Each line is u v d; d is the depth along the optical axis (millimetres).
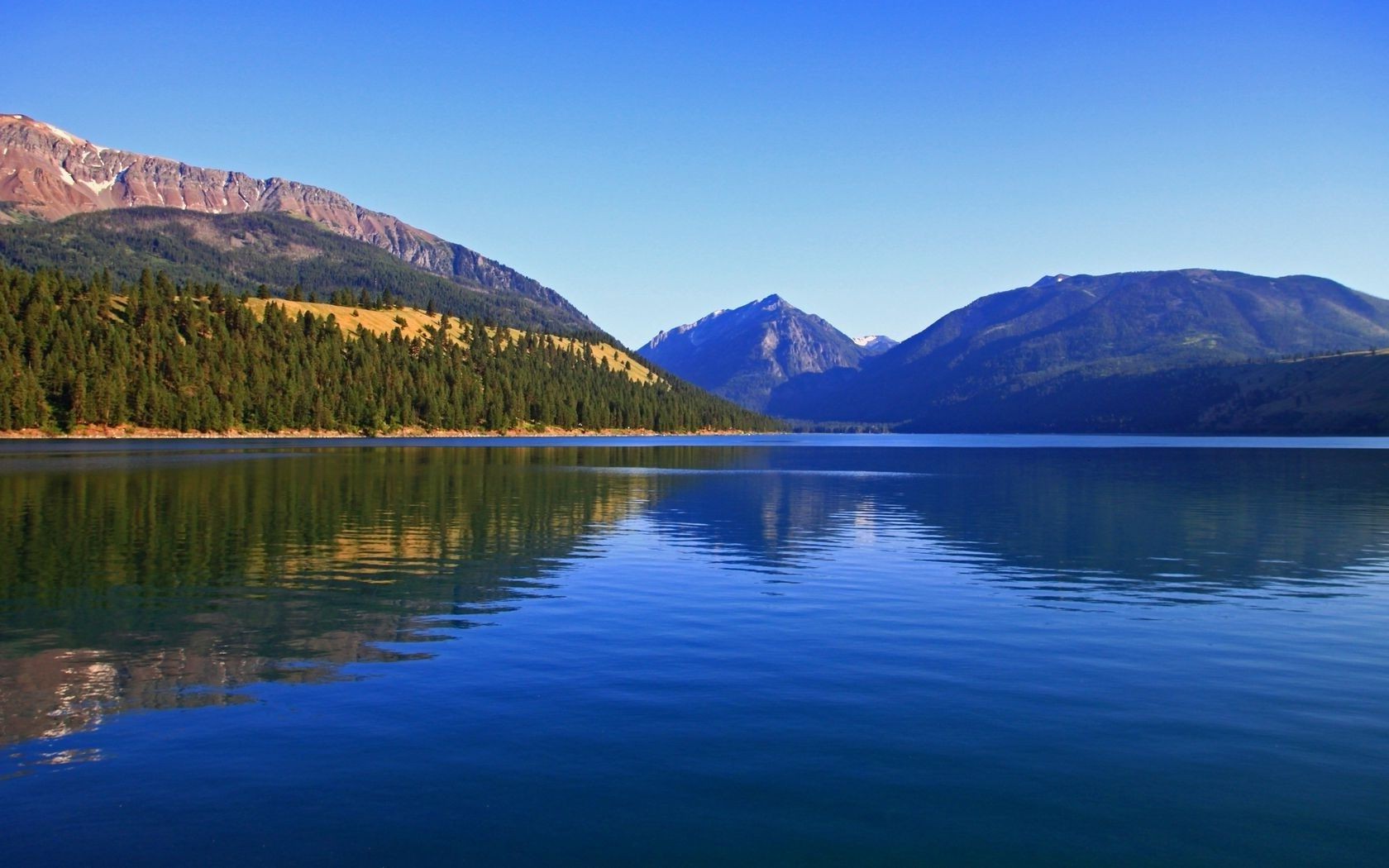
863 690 20094
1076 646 24125
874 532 49000
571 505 61812
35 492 64750
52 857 12562
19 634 24453
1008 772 15711
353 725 17609
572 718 18156
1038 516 58375
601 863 12594
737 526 51406
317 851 12820
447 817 13867
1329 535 48719
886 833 13508
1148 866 12641
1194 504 67062
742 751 16531
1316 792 15000
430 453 150000
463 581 32844
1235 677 21312
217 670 21203
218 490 67875
